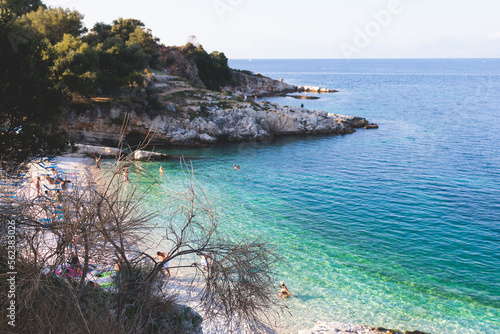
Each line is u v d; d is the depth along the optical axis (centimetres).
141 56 7131
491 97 15512
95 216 745
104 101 5819
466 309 1947
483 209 3603
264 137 7200
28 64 1602
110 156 4884
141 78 6072
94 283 828
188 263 2127
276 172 4856
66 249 737
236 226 2925
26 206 720
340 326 1680
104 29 10331
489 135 7750
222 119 6875
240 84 16088
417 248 2703
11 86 1498
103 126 5769
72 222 721
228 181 4316
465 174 4934
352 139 7319
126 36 10269
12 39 1555
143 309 792
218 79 14212
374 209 3547
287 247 2620
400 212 3484
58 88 1741
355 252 2603
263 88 17450
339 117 8825
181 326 893
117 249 745
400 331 1658
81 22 6894
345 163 5466
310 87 17975
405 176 4806
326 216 3316
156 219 2611
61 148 1753
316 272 2284
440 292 2109
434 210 3556
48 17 6384
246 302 780
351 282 2188
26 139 1536
